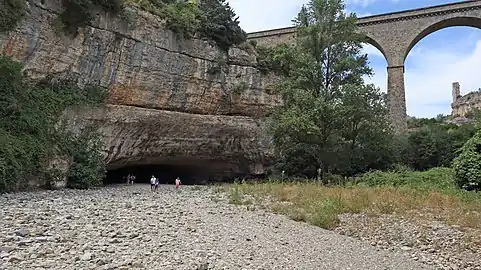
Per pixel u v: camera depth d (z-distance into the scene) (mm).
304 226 16344
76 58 33781
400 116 54000
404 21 54938
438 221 17359
